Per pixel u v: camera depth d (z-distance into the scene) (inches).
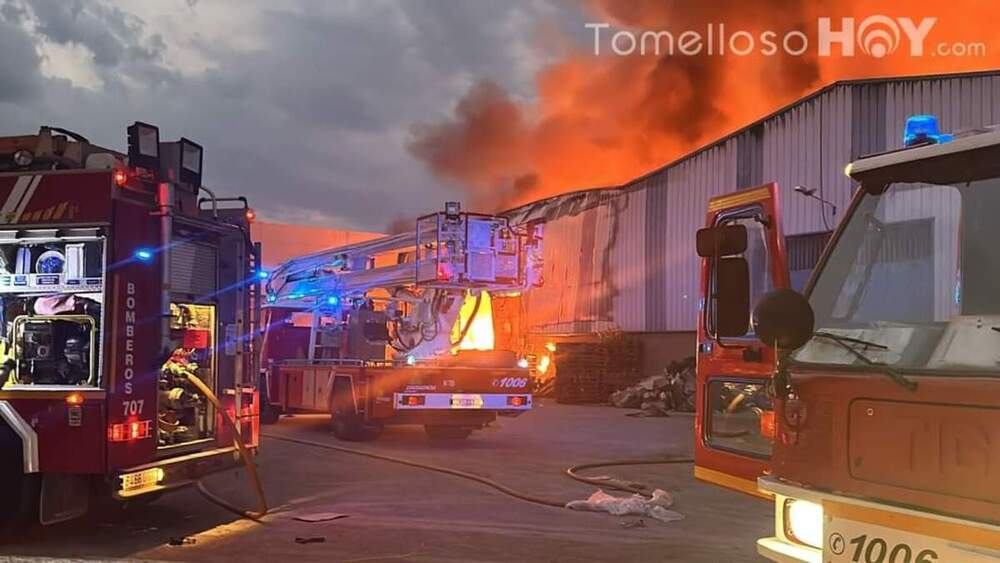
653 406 808.9
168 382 282.7
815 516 134.3
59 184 252.2
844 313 144.5
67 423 244.4
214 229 299.3
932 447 111.7
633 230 1003.9
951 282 130.5
